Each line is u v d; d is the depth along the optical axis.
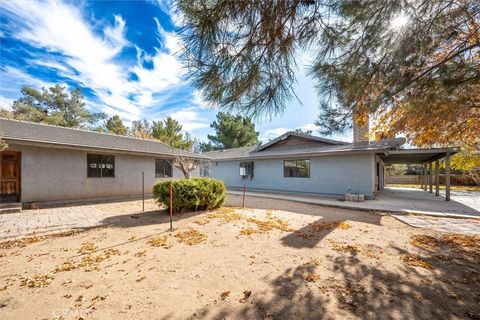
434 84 2.79
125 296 2.61
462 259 3.65
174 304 2.46
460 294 2.63
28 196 8.62
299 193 13.63
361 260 3.60
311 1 2.12
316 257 3.73
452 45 2.61
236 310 2.36
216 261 3.57
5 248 4.23
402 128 4.36
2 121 9.59
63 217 6.89
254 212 7.55
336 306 2.41
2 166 9.11
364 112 3.31
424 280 2.96
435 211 7.71
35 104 25.83
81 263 3.50
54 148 9.30
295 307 2.40
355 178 11.43
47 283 2.90
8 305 2.45
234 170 18.05
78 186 9.95
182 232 5.14
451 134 4.40
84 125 28.78
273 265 3.43
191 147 17.98
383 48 2.58
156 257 3.73
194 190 7.30
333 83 2.93
